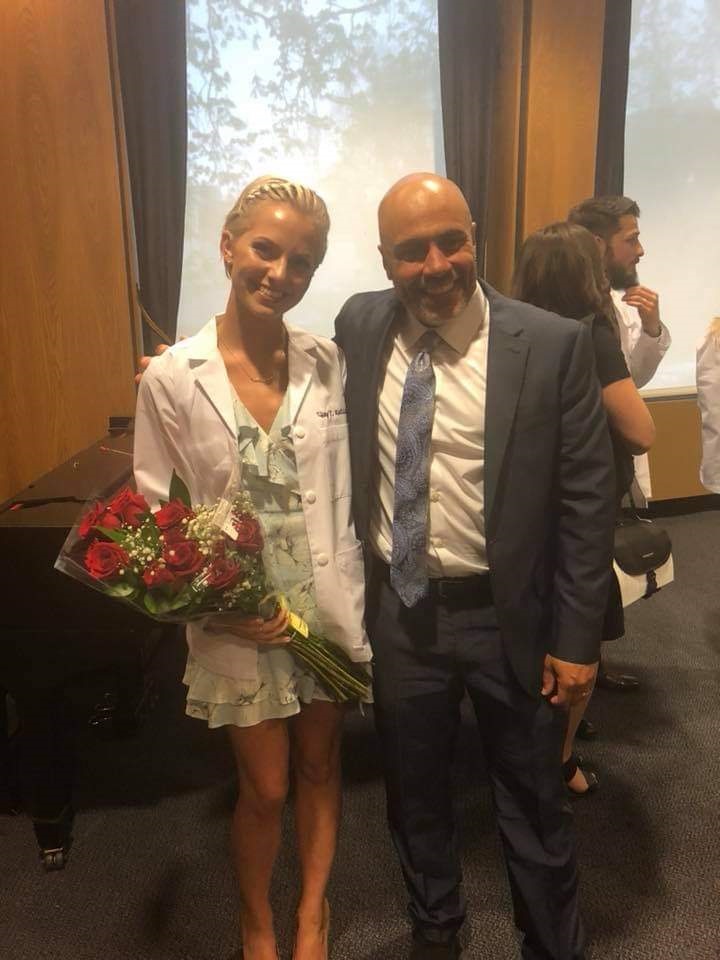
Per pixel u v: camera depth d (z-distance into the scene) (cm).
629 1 383
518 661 134
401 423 133
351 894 183
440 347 132
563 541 134
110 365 334
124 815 212
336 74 373
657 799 212
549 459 128
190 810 214
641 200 432
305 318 406
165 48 332
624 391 174
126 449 252
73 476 218
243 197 126
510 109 390
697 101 425
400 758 148
